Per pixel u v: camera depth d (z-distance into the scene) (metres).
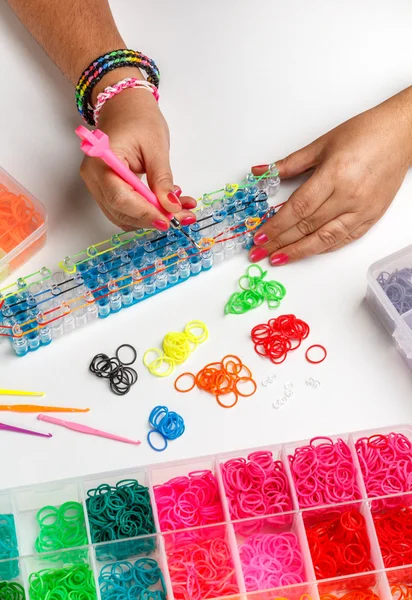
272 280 0.95
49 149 0.98
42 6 0.96
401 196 0.99
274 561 0.87
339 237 0.95
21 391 0.90
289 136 1.01
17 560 0.83
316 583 0.83
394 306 0.95
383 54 1.05
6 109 1.00
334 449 0.89
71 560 0.85
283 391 0.92
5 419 0.90
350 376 0.92
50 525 0.87
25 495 0.87
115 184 0.85
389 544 0.88
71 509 0.88
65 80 1.01
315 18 1.06
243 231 0.96
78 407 0.90
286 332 0.93
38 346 0.92
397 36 1.06
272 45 1.05
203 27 1.05
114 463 0.89
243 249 0.97
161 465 0.87
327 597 0.85
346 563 0.87
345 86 1.03
